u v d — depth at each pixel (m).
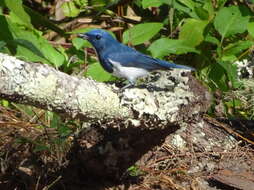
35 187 6.92
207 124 8.86
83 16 10.93
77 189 6.96
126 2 11.07
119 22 10.91
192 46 10.07
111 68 7.30
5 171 7.06
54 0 11.10
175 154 8.01
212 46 10.55
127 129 6.49
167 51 9.54
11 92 5.43
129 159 6.82
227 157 8.27
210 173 7.84
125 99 6.11
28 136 7.56
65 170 7.05
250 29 9.89
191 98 6.50
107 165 6.85
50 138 7.43
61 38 10.36
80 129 7.32
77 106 5.83
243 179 7.73
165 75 6.88
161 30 10.77
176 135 8.29
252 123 9.29
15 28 9.12
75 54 9.77
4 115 8.29
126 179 7.22
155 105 6.25
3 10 10.12
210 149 8.37
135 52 7.29
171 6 10.19
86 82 5.92
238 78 10.19
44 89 5.56
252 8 11.25
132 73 7.18
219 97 9.69
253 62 10.49
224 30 9.90
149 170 7.53
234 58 10.06
